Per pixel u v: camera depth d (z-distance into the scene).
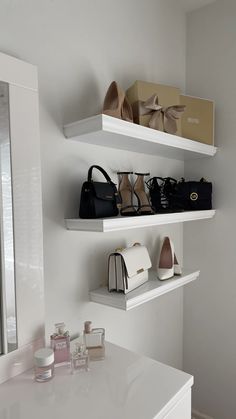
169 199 1.48
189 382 0.83
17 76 0.88
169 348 1.68
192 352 1.75
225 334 1.62
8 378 0.85
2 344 0.86
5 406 0.73
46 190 1.01
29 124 0.92
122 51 1.31
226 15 1.56
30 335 0.92
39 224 0.95
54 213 1.04
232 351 1.59
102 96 1.21
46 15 1.00
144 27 1.43
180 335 1.77
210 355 1.68
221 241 1.62
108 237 1.25
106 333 1.26
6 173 0.87
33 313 0.93
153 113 1.19
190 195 1.49
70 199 1.09
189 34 1.70
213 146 1.54
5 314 0.87
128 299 1.07
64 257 1.07
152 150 1.36
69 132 1.05
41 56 0.99
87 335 0.96
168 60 1.59
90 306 1.18
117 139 1.09
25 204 0.91
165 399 0.75
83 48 1.13
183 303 1.78
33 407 0.72
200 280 1.71
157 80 1.51
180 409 0.79
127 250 1.20
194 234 1.72
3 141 0.86
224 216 1.60
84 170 1.14
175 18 1.63
